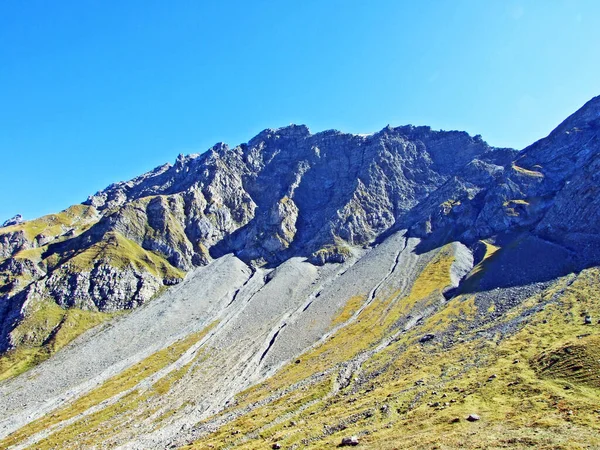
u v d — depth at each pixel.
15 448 121.25
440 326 149.25
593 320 103.06
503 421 62.03
